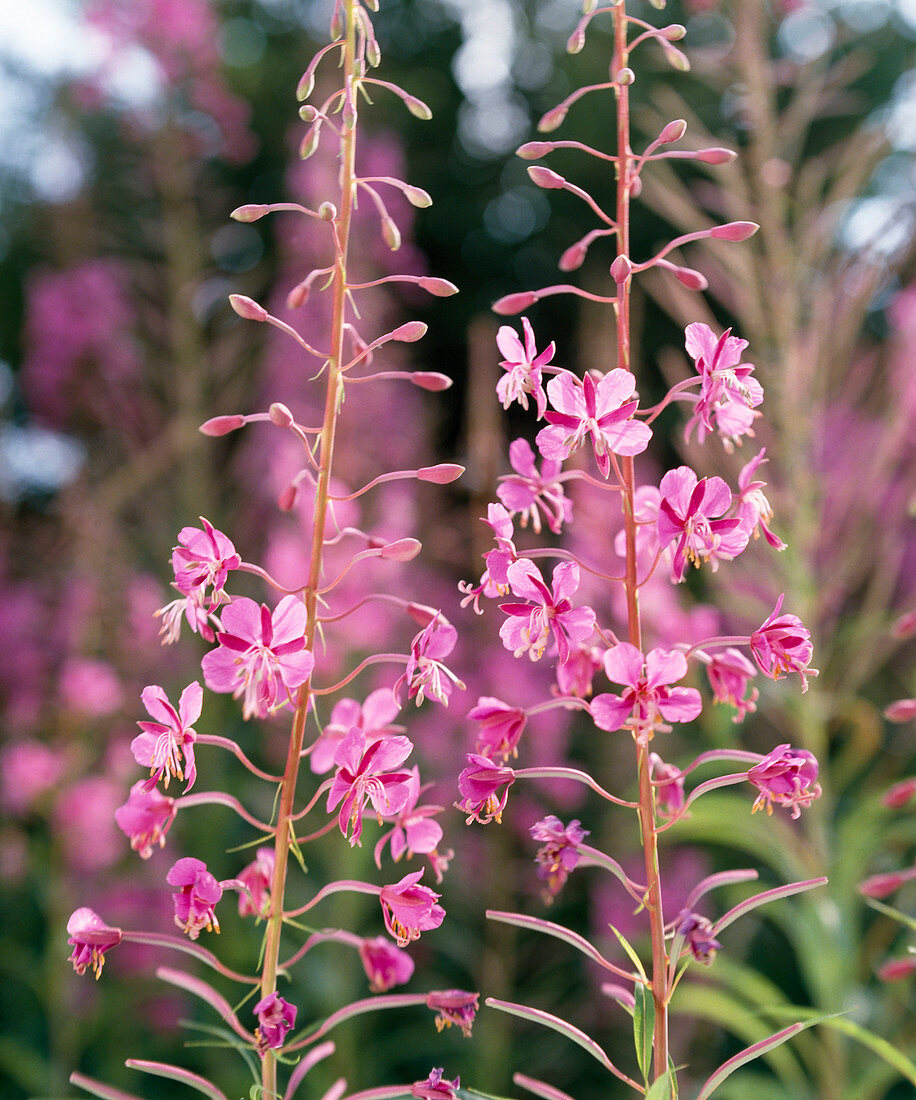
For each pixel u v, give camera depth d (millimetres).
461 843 5617
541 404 1805
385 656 1904
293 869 5426
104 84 6855
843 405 4250
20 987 6266
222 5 11898
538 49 14117
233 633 1754
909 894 4043
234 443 8180
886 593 3975
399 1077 5953
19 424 9992
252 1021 5398
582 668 2176
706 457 4215
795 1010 2256
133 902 5570
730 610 4551
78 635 5879
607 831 5883
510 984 5270
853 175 4047
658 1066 1735
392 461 6469
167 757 1807
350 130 1951
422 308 12055
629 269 1839
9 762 5270
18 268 12531
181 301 6887
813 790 1782
